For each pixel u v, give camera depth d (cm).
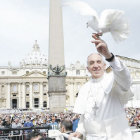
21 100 14662
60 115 3119
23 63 18075
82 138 376
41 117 3316
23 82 14750
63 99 4047
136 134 427
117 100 349
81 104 377
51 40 4053
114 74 320
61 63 4062
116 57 309
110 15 265
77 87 15388
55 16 4056
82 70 15488
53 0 4056
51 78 4047
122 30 271
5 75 14712
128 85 319
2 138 1147
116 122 338
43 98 14875
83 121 381
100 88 357
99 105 349
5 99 14588
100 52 300
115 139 331
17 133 1255
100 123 342
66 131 587
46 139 467
